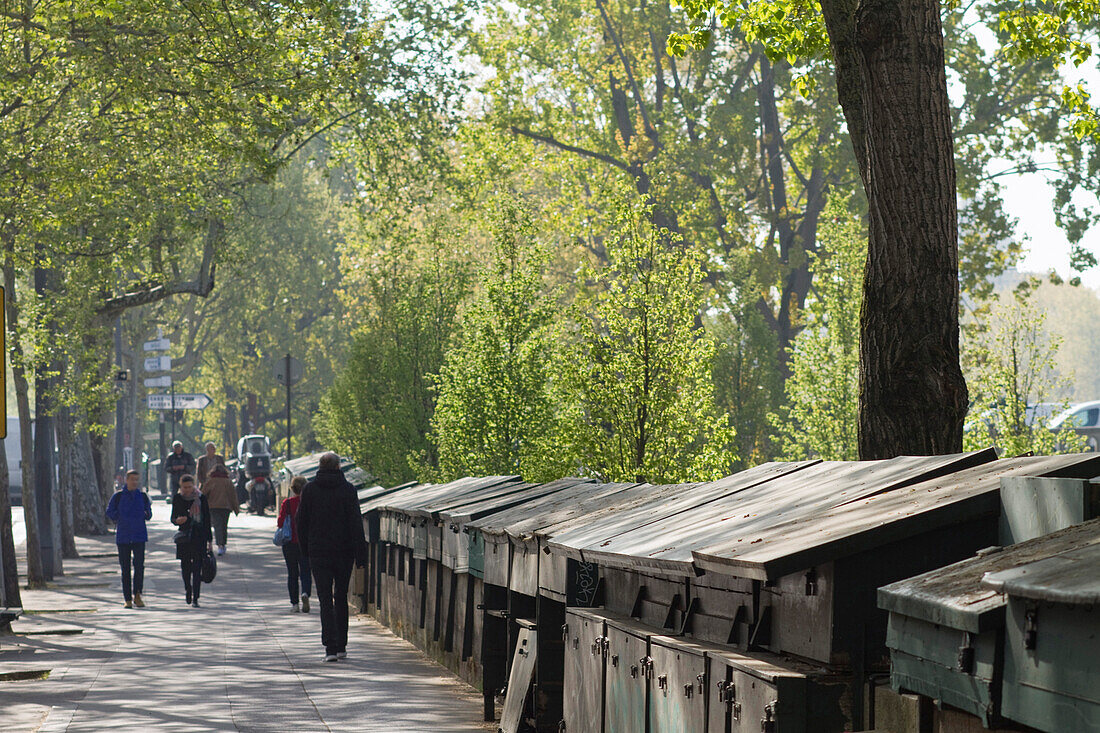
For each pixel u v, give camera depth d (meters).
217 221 35.94
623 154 51.56
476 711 12.53
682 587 7.82
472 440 26.94
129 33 22.66
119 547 23.19
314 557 16.34
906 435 12.04
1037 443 29.22
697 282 24.02
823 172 51.50
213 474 34.03
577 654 9.38
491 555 12.52
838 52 13.39
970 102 48.16
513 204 28.14
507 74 52.16
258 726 11.78
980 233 49.53
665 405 23.25
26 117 23.72
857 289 32.47
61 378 29.56
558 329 26.89
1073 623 3.87
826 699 5.78
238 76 23.62
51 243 25.31
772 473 9.28
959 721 4.62
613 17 52.84
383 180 42.78
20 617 21.62
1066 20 18.61
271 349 88.50
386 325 37.12
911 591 4.83
